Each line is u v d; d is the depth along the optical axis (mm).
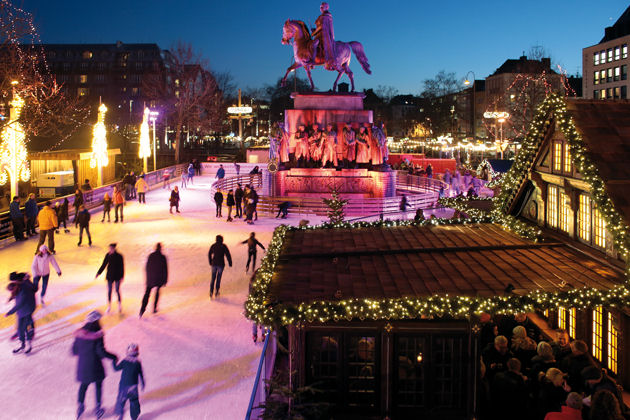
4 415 8922
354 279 9133
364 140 37750
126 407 9203
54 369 10734
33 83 30344
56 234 25156
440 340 8500
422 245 11148
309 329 8609
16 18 27703
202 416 8898
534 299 7922
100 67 112688
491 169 47156
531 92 61094
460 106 118562
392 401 8547
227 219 29203
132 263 19547
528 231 11242
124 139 81188
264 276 8961
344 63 38906
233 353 11453
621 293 7973
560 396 8031
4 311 14227
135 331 12672
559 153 10727
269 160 36125
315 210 32219
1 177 28812
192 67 73750
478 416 8422
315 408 7828
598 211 8711
